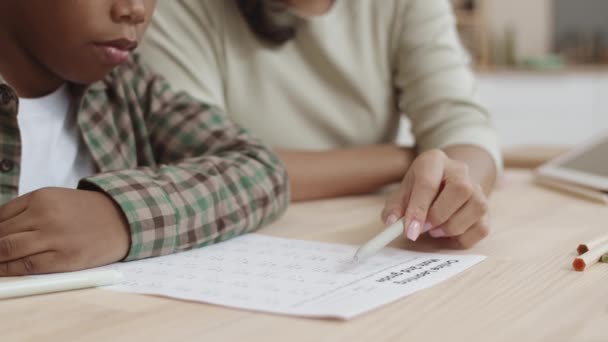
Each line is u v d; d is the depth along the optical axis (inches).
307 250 26.8
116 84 35.5
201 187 28.3
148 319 18.8
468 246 27.1
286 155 41.4
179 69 43.4
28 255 22.9
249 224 29.8
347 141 48.6
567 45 170.1
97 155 34.0
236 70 46.1
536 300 20.1
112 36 26.7
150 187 26.5
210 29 45.0
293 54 46.8
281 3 44.8
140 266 24.5
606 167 41.6
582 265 23.3
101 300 20.5
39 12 27.0
